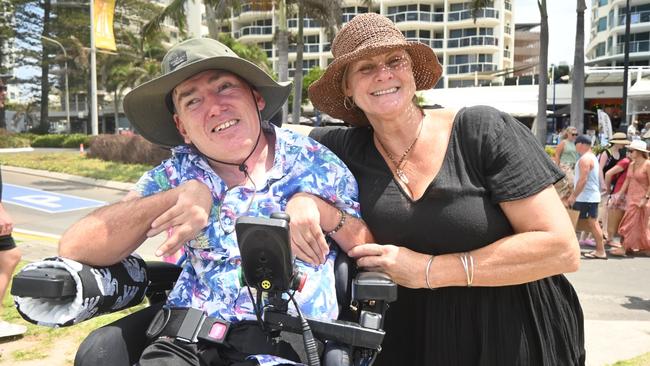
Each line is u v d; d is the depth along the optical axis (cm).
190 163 183
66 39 4034
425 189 180
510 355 183
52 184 1461
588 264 672
